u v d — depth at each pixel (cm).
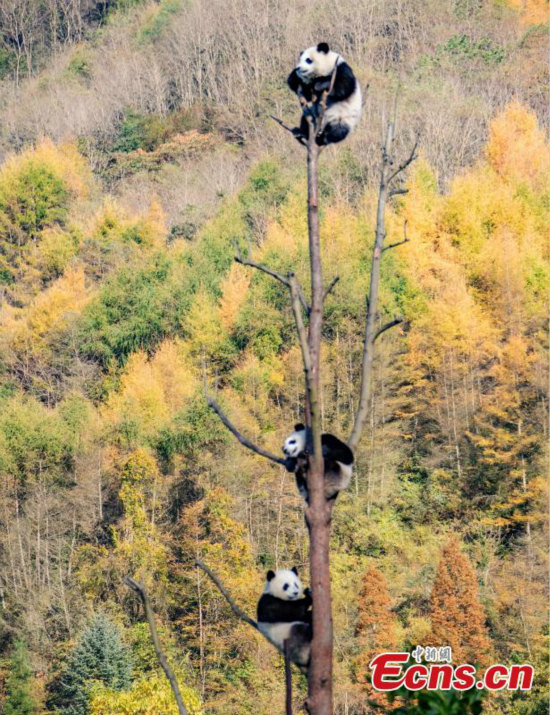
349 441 806
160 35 15388
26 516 6059
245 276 7631
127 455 6072
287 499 5662
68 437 6391
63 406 6894
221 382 6912
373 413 5969
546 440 5647
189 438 5800
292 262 7000
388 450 5969
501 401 5919
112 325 7862
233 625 4828
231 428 845
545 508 5275
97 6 17900
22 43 17188
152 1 17112
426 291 6800
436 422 6375
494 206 7381
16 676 4969
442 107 9806
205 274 7875
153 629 798
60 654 5138
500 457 5556
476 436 5859
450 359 6181
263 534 5581
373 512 5731
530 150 8450
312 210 814
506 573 5022
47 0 17500
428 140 9131
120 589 5356
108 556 5578
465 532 5550
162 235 9588
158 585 5312
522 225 7300
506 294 6500
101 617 4953
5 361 7938
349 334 6197
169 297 7750
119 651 4828
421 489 5950
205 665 4847
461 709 770
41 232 9881
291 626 854
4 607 5647
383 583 4444
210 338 7019
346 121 1157
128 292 8000
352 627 4612
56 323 7912
